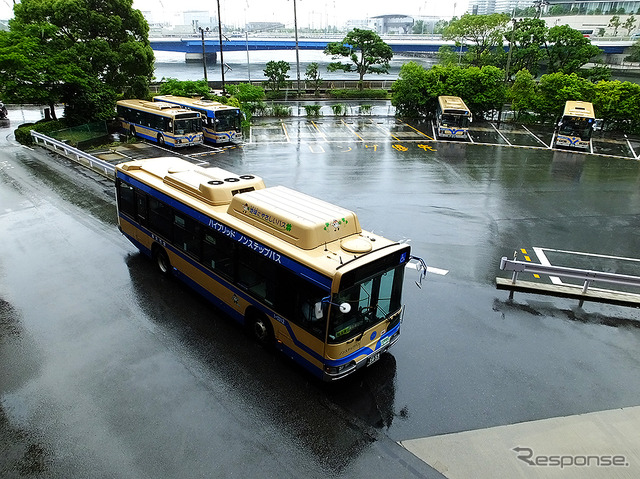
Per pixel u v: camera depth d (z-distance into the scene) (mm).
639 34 78062
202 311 11234
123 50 33469
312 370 8562
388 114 46750
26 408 8078
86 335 10172
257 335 9930
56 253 13969
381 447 7520
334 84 62688
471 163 28234
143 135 32156
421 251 15227
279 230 8977
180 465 7047
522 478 7047
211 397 8469
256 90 44312
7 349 9633
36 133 26781
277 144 32125
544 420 8234
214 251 10359
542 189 23062
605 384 9242
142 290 12070
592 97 38938
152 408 8156
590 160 30000
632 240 16875
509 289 12719
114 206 17859
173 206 11391
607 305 12203
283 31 130125
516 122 44250
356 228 9336
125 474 6871
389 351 10039
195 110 32469
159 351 9711
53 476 6809
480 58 58000
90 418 7902
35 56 28484
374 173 25062
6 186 19797
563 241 16547
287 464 7133
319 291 7918
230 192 10891
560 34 48312
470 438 7770
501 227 17688
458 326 11055
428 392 8828
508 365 9711
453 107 36281
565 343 10555
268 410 8203
